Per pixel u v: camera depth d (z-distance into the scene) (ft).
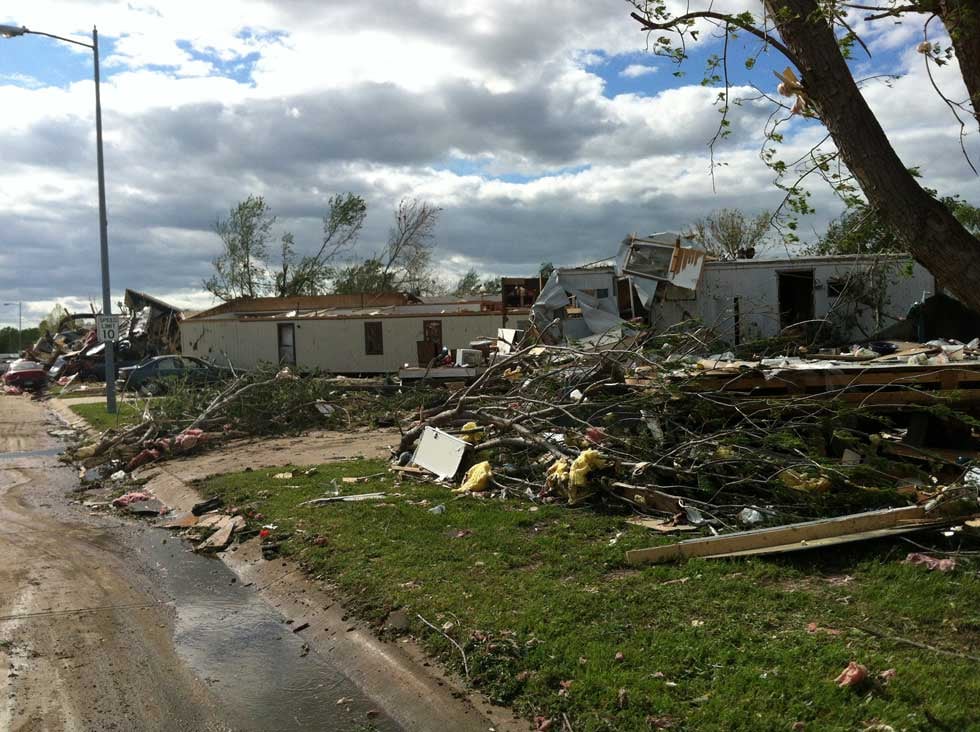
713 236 114.21
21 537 29.32
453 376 65.05
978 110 17.76
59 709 15.21
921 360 31.04
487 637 16.31
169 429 49.55
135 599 22.03
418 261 159.33
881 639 14.49
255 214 148.36
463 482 30.94
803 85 18.12
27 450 54.24
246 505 31.40
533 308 60.29
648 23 20.12
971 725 11.48
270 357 102.27
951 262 17.19
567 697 13.79
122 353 121.90
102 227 69.36
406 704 15.17
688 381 29.76
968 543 18.83
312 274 150.61
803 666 13.60
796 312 60.75
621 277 59.93
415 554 22.25
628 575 19.16
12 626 19.63
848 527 19.54
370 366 97.60
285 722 14.79
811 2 17.54
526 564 20.88
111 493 38.78
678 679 13.74
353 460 40.45
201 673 17.03
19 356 159.43
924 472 25.09
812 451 24.79
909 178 17.47
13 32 64.18
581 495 26.12
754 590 17.33
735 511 23.16
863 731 11.60
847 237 21.47
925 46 19.57
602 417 30.09
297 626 19.70
